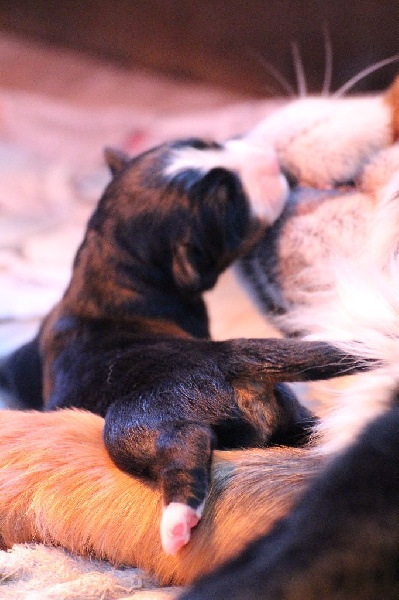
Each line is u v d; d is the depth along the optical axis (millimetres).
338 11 1991
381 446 768
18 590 837
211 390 867
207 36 2301
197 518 825
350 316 890
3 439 880
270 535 766
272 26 2143
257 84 2232
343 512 754
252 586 746
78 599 831
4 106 2172
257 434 876
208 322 986
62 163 1960
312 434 881
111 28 2461
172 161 971
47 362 947
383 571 746
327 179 976
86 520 858
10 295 1264
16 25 2604
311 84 2066
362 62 1979
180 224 956
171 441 841
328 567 744
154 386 871
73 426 885
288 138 983
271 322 995
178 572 849
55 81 2348
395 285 899
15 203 1723
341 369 868
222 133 1926
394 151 964
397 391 847
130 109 2197
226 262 974
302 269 970
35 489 865
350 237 960
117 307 948
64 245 1483
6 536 870
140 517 852
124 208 965
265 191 963
